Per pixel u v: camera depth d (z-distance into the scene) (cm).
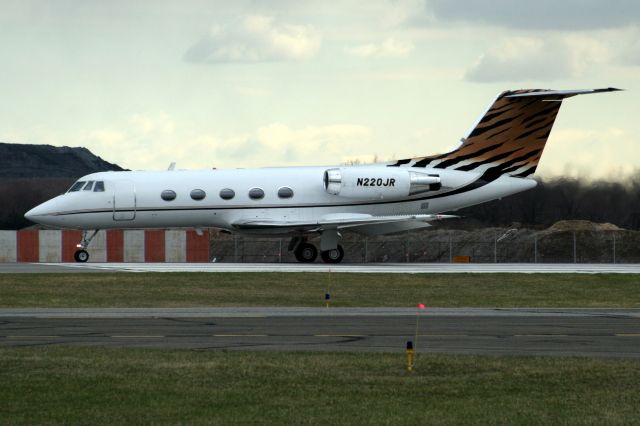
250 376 5166
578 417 4259
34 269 14075
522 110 16962
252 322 7912
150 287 11375
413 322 7962
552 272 14012
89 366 5431
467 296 10819
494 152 17050
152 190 16312
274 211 16612
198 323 7812
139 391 4772
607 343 6600
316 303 9838
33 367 5391
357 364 5556
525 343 6594
